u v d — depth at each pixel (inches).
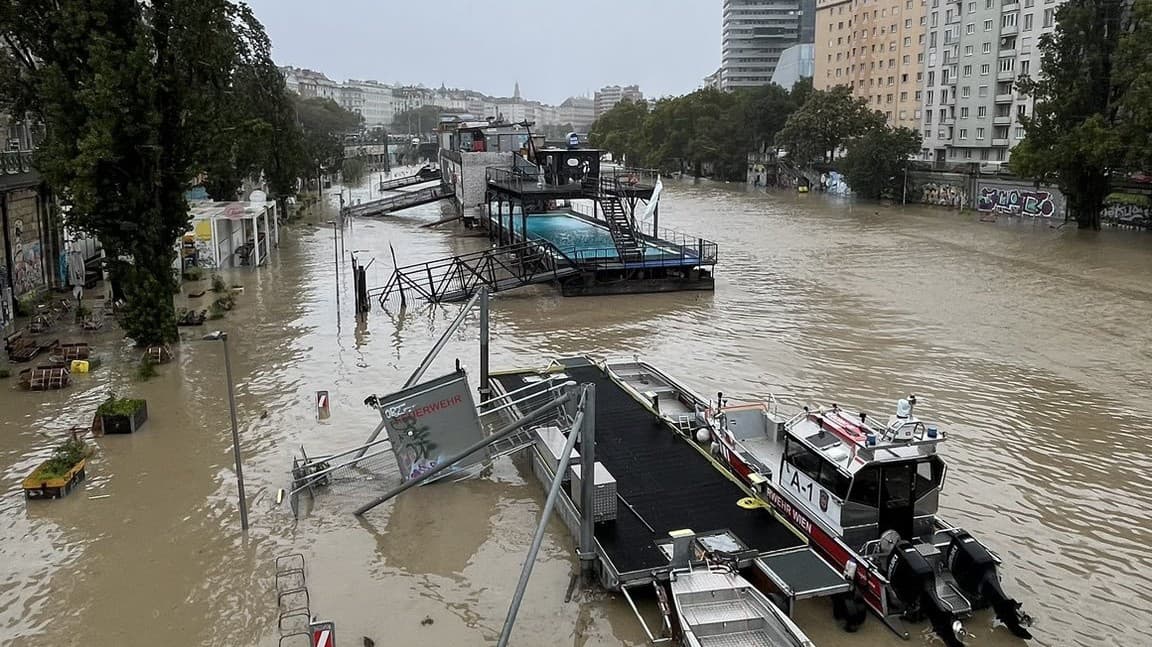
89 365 1144.8
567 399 699.4
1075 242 2331.4
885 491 612.7
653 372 1042.1
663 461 784.9
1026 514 739.4
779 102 5162.4
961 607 562.6
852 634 566.6
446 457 797.2
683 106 5703.7
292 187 2861.7
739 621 535.5
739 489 726.5
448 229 2711.6
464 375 791.7
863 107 4463.6
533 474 830.5
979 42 3742.6
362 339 1321.4
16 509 749.9
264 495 778.8
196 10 1172.5
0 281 1311.5
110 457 862.5
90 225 1167.6
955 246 2317.9
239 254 1990.7
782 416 866.1
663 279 1700.3
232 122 1374.3
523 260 1697.8
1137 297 1616.6
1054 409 997.2
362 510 737.0
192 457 861.8
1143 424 948.6
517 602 531.5
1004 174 3107.8
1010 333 1354.6
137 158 1162.6
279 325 1413.6
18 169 1362.0
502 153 2667.3
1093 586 627.8
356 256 2133.4
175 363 1184.2
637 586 590.6
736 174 5359.3
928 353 1238.9
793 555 603.8
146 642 564.1
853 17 5255.9
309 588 626.2
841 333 1360.7
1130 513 740.7
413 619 588.1
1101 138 2279.8
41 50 1167.6
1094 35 2427.4
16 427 941.8
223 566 658.2
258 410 999.6
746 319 1461.6
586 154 1973.4
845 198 3978.8
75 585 631.8
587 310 1535.4
